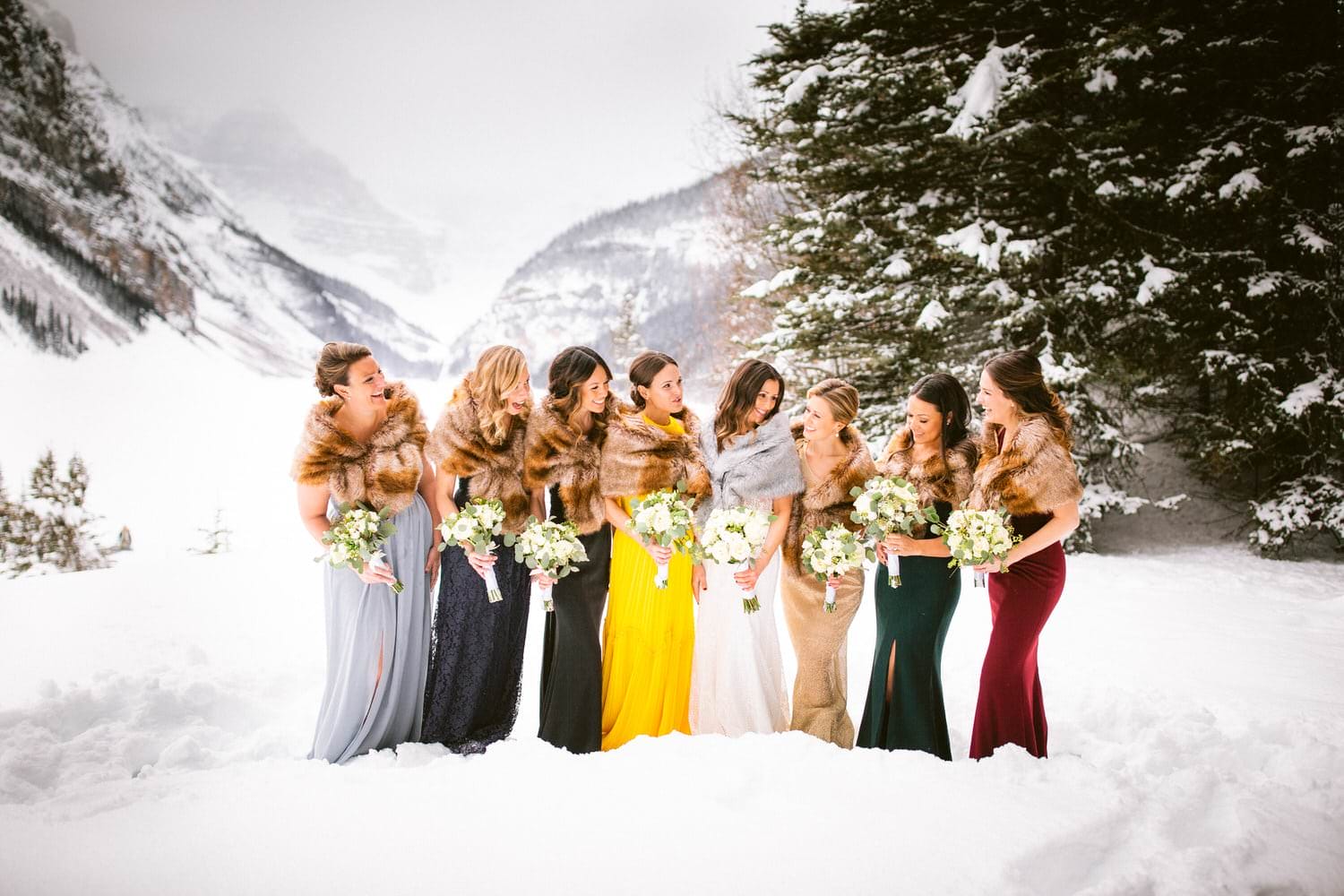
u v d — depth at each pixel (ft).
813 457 12.19
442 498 12.01
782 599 12.39
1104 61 31.22
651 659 11.94
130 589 25.94
